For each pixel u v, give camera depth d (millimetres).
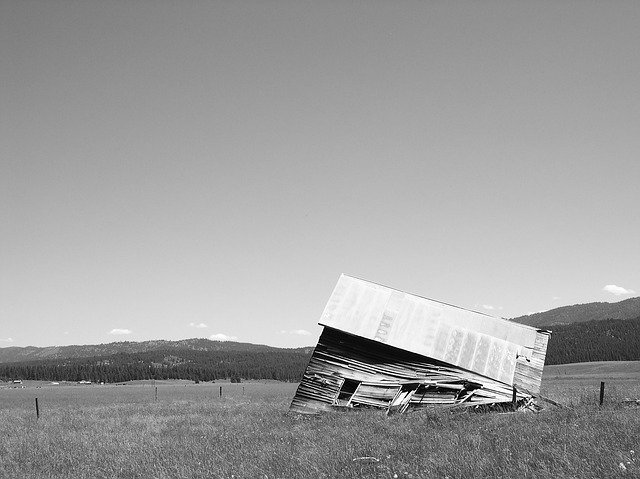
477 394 28922
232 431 22250
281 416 28531
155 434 22172
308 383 29625
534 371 30516
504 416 21312
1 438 22297
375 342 30047
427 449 14180
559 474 9969
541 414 19734
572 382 68562
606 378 82500
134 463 15352
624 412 17547
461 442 14477
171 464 14781
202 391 97625
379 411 28062
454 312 34344
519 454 11922
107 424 27109
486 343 30922
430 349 29859
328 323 30531
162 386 146375
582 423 15859
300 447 16344
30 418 32156
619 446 11789
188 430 23188
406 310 32406
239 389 106812
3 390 128750
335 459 13781
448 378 29266
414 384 29219
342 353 30109
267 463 14125
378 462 13359
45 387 155500
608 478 9547
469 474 10898
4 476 14867
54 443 20297
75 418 31031
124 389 118938
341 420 24688
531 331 33375
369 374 29609
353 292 33344
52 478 14367
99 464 16031
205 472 13484
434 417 21594
